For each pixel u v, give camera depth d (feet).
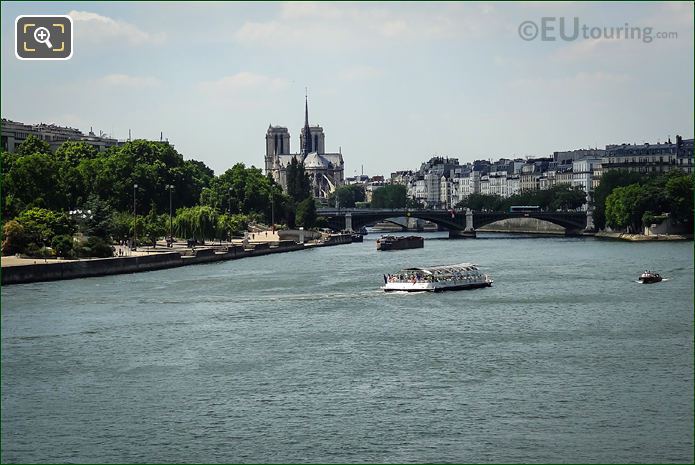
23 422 556.92
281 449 515.50
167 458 506.07
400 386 622.54
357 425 549.54
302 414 568.00
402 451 511.81
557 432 536.01
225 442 525.75
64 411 575.38
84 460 504.02
